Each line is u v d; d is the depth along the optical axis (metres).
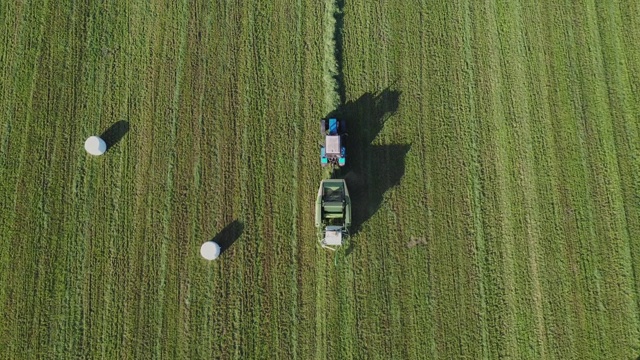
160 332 16.45
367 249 16.97
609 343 16.08
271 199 17.39
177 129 17.94
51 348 16.34
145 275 16.86
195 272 16.86
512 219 17.05
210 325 16.47
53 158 17.73
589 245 16.80
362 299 16.59
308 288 16.72
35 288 16.75
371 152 17.73
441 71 18.27
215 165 17.64
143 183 17.55
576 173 17.34
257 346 16.31
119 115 18.08
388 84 18.20
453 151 17.64
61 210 17.33
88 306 16.66
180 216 17.28
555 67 18.22
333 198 16.55
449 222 17.09
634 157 17.41
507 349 16.14
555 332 16.20
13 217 17.27
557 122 17.75
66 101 18.17
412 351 16.20
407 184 17.44
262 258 16.95
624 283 16.47
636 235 16.81
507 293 16.53
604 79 18.08
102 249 17.06
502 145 17.62
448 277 16.69
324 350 16.25
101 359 16.28
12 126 17.97
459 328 16.31
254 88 18.22
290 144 17.80
